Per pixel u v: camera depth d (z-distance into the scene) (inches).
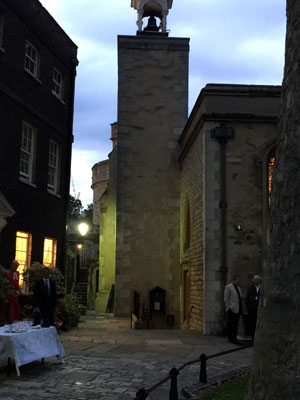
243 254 472.1
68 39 644.7
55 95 598.2
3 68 475.5
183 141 669.9
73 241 1117.7
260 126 490.3
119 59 721.6
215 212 478.0
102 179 1498.5
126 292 663.8
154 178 692.7
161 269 670.5
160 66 722.2
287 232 127.6
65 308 470.6
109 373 269.0
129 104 710.5
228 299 405.4
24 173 526.3
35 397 216.1
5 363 299.6
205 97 493.0
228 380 249.3
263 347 127.3
